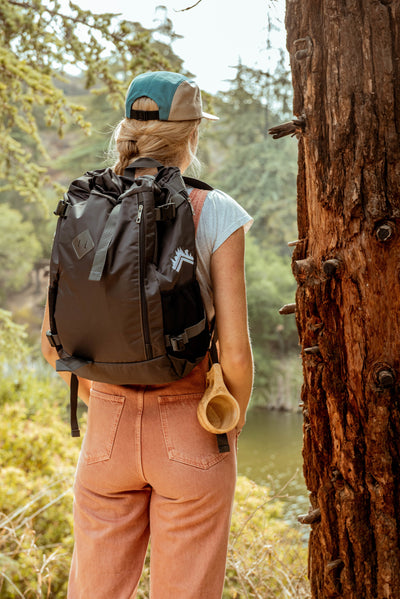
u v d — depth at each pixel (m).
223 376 1.37
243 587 2.45
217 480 1.33
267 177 24.00
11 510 4.02
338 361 1.40
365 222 1.33
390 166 1.31
